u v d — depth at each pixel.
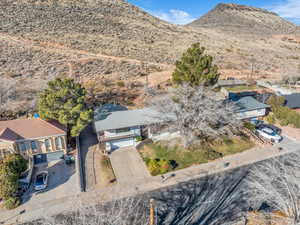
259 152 23.55
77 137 25.81
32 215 15.56
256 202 15.45
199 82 24.52
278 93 39.38
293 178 12.20
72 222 13.80
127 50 59.03
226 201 16.38
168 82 42.81
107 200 16.97
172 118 24.33
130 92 39.78
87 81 41.81
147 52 60.47
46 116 23.33
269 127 29.11
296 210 11.40
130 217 15.07
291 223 11.01
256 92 38.66
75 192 17.97
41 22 60.12
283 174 14.16
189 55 25.20
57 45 52.56
